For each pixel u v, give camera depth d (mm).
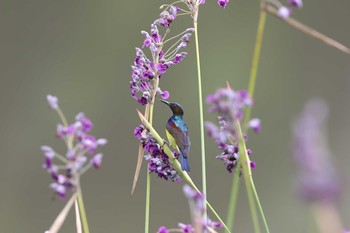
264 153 18641
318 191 1725
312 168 1726
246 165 3070
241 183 16781
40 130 20125
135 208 17609
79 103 20578
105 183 18047
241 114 2645
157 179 17375
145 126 3662
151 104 3729
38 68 21531
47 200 18422
